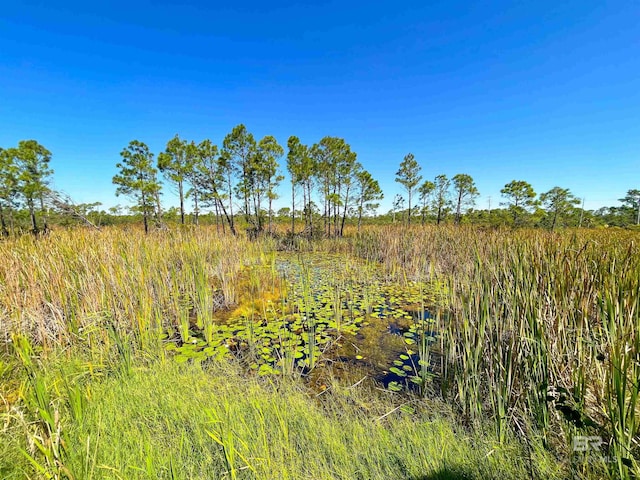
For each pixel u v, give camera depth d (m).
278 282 6.14
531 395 1.88
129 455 1.54
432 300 4.83
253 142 12.58
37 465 1.20
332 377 2.67
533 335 1.89
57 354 2.64
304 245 11.73
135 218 17.83
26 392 1.84
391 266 6.96
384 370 2.86
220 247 7.20
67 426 1.70
